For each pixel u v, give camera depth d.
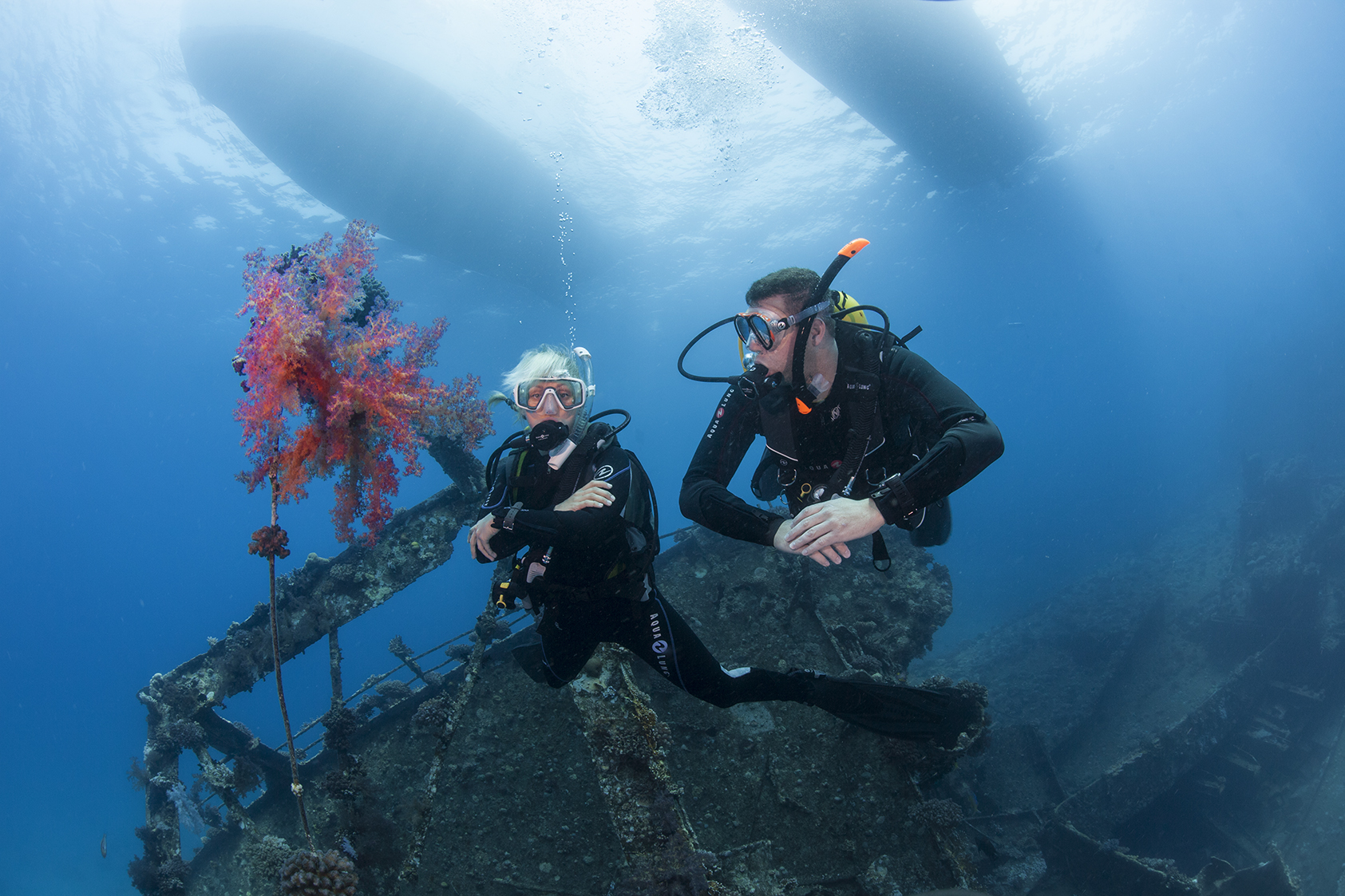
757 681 2.59
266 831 6.45
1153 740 9.70
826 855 5.49
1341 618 12.18
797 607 7.16
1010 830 9.11
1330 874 8.98
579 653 2.58
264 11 16.94
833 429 1.97
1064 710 14.24
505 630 6.63
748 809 5.76
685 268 37.47
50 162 23.98
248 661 6.29
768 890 4.48
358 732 6.85
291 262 2.52
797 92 25.03
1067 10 24.12
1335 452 28.42
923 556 8.00
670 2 18.67
